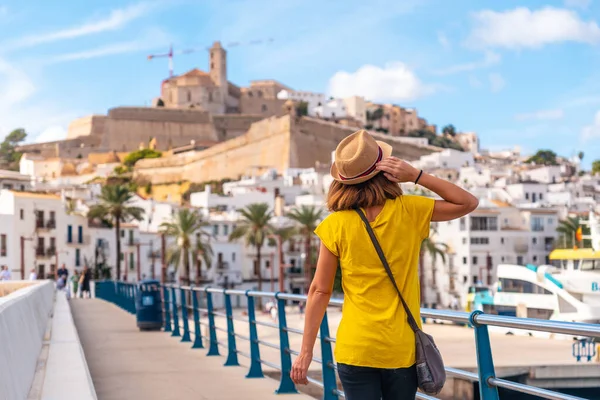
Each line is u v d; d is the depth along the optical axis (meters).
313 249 114.94
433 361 4.75
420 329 4.80
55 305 29.50
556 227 108.69
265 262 119.62
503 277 52.88
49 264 96.62
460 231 105.06
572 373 30.73
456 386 27.94
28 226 94.62
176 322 23.02
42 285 23.61
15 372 7.81
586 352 34.16
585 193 169.12
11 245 92.50
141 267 110.94
